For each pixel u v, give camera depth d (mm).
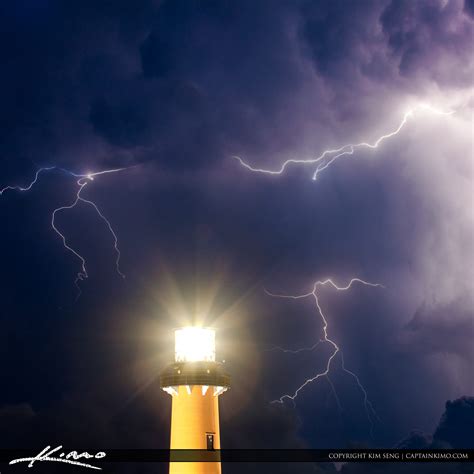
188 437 18172
